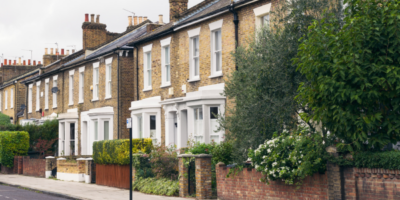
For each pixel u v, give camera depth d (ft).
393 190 28.94
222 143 48.14
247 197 41.29
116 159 60.64
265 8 53.36
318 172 34.17
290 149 36.11
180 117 66.18
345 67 28.19
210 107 59.67
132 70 85.51
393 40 27.68
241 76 40.42
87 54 98.48
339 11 37.63
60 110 110.93
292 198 36.47
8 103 155.02
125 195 52.80
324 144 33.71
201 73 63.87
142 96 78.38
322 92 30.07
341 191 31.91
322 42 30.09
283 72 37.88
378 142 29.60
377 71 27.86
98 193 55.77
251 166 40.47
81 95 100.32
